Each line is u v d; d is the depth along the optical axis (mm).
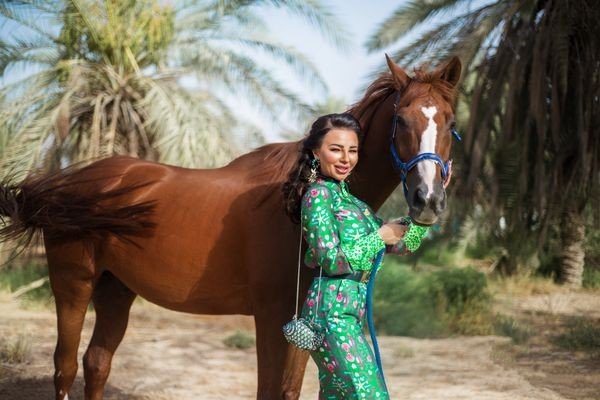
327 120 2344
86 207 3209
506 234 12117
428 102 2480
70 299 3428
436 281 8625
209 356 6309
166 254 3096
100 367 3477
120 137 10516
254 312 2887
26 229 3328
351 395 2215
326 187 2311
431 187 2324
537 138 10727
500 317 8281
